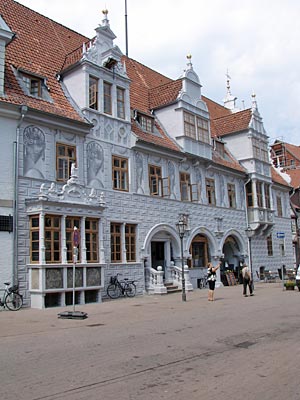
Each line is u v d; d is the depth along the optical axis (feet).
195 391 21.63
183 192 95.66
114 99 79.66
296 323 44.47
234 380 23.53
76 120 69.46
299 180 174.29
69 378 24.25
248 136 120.57
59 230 62.59
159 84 113.80
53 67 78.23
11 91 63.82
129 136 82.07
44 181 64.85
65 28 93.45
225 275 107.04
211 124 128.57
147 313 54.29
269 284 111.45
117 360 28.43
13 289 57.72
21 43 76.07
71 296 63.52
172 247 92.79
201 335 37.78
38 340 35.91
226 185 111.86
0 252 58.08
